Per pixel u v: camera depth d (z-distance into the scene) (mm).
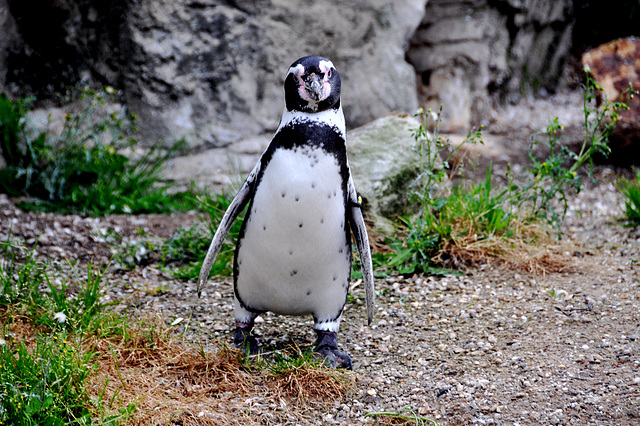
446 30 12398
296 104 4836
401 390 4918
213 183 10109
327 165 4812
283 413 4648
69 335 5324
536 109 13148
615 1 14727
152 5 10172
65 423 4188
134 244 7832
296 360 5191
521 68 13367
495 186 9766
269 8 10828
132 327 5578
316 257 4957
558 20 13625
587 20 14867
